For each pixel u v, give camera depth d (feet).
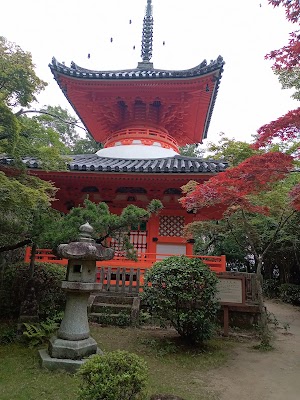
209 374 21.33
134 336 28.53
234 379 20.70
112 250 23.17
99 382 12.45
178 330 26.91
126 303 34.27
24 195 20.39
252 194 29.66
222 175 27.02
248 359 24.75
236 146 59.62
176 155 51.52
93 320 31.86
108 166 39.91
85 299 22.66
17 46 21.70
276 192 31.07
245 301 31.91
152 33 61.11
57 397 16.52
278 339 31.76
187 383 19.48
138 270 36.70
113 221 24.09
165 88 47.83
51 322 27.76
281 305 63.21
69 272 22.57
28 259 39.24
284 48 21.89
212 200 27.45
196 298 25.89
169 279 26.04
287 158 23.81
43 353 21.68
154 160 47.98
